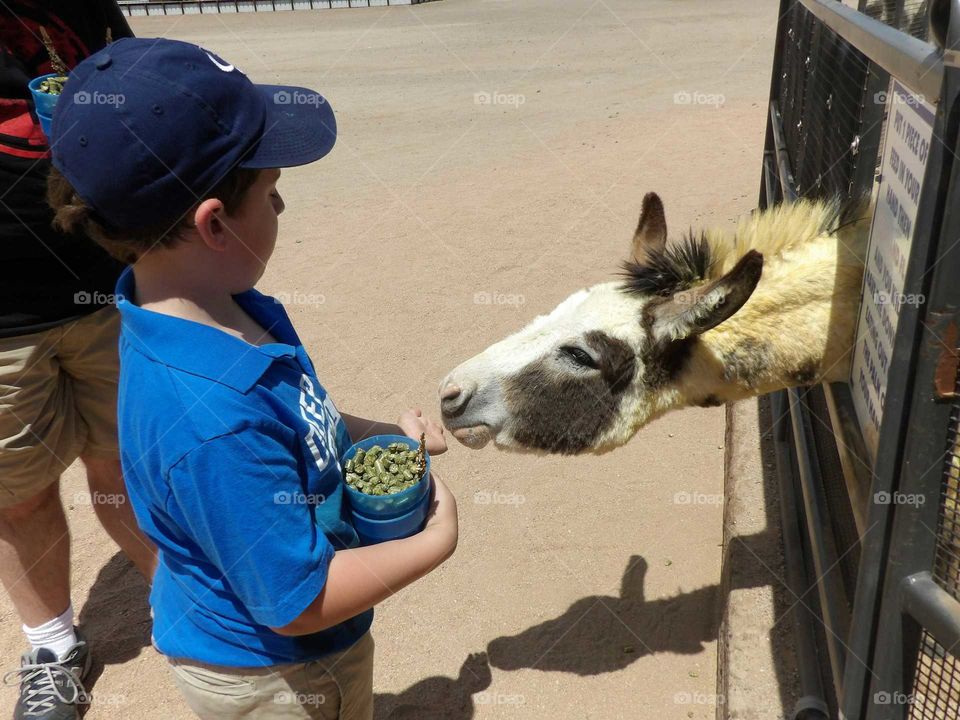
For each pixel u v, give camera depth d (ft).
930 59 4.67
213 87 5.02
